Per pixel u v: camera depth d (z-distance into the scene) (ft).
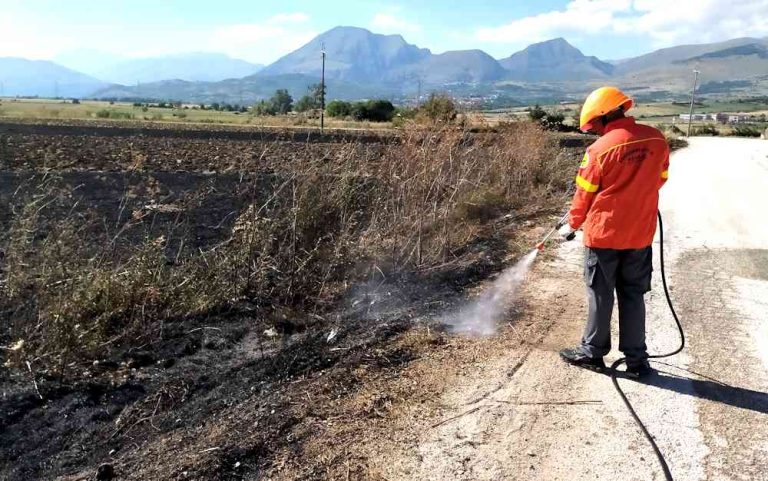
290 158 30.14
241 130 99.09
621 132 13.52
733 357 15.71
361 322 17.72
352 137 38.47
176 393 13.24
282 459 11.09
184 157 55.93
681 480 10.62
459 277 22.00
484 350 16.01
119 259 20.04
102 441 11.53
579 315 18.62
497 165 35.96
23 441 11.40
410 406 13.07
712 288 21.59
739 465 11.05
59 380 13.57
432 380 14.26
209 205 32.22
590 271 14.42
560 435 11.99
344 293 19.97
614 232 13.67
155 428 11.98
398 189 25.22
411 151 27.68
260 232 20.33
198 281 18.62
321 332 16.87
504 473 10.76
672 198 43.11
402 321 17.84
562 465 11.02
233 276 19.04
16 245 18.10
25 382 13.34
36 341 14.82
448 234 24.99
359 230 23.49
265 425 12.12
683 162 75.20
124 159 53.78
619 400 13.41
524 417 12.64
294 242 20.62
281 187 22.68
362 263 21.71
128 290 16.96
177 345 15.74
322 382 14.02
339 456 11.23
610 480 10.62
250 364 14.80
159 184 39.86
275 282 19.77
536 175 41.34
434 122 32.73
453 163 29.71
